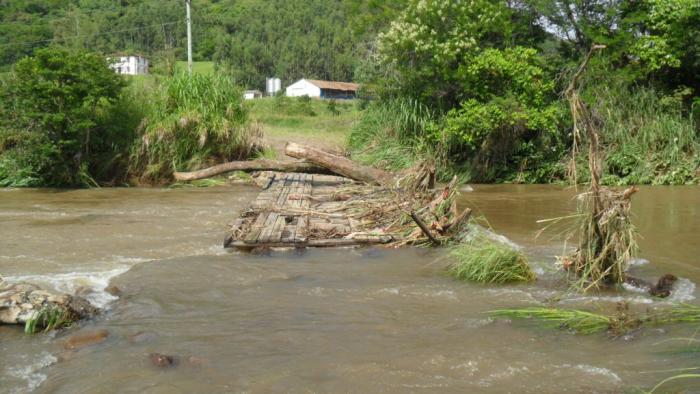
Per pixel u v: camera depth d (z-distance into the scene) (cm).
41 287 666
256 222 1029
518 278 711
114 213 1223
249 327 553
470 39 1752
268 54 8219
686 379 437
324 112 4675
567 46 1998
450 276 737
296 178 1723
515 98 1738
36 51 1614
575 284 682
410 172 1169
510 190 1614
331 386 430
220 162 1866
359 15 2102
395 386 428
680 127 1781
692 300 629
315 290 671
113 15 6512
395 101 1922
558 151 1817
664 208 1250
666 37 1845
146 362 474
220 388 429
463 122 1712
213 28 8000
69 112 1622
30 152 1633
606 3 1927
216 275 733
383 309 604
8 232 1010
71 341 516
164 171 1773
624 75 1833
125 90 1842
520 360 473
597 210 699
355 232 948
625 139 1797
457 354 485
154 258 827
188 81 1895
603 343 508
